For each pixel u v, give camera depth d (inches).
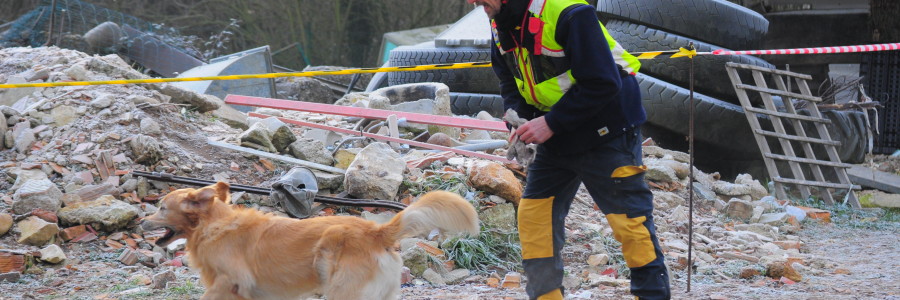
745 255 272.7
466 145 354.0
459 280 237.1
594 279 235.8
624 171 154.8
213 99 369.7
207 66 523.5
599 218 299.4
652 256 155.9
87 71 357.7
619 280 232.4
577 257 259.9
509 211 272.2
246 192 269.7
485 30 477.7
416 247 232.7
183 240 244.8
